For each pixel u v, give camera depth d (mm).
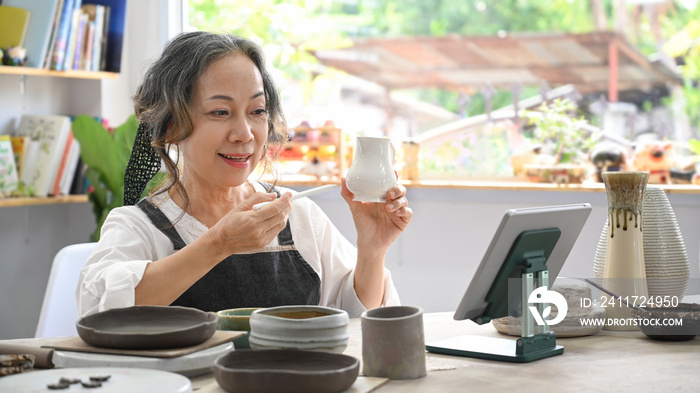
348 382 1000
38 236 3328
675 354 1279
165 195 1798
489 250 1232
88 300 1494
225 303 1709
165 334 1092
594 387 1066
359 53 5887
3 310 3178
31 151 3082
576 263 2820
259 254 1769
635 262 1468
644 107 4805
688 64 4098
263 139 1731
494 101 5621
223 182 1702
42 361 1138
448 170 3459
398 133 5840
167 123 1747
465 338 1379
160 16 3312
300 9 4402
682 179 2877
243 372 963
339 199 3182
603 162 2973
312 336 1130
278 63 4188
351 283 1854
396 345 1100
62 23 2996
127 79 3410
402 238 3104
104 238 1682
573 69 5223
